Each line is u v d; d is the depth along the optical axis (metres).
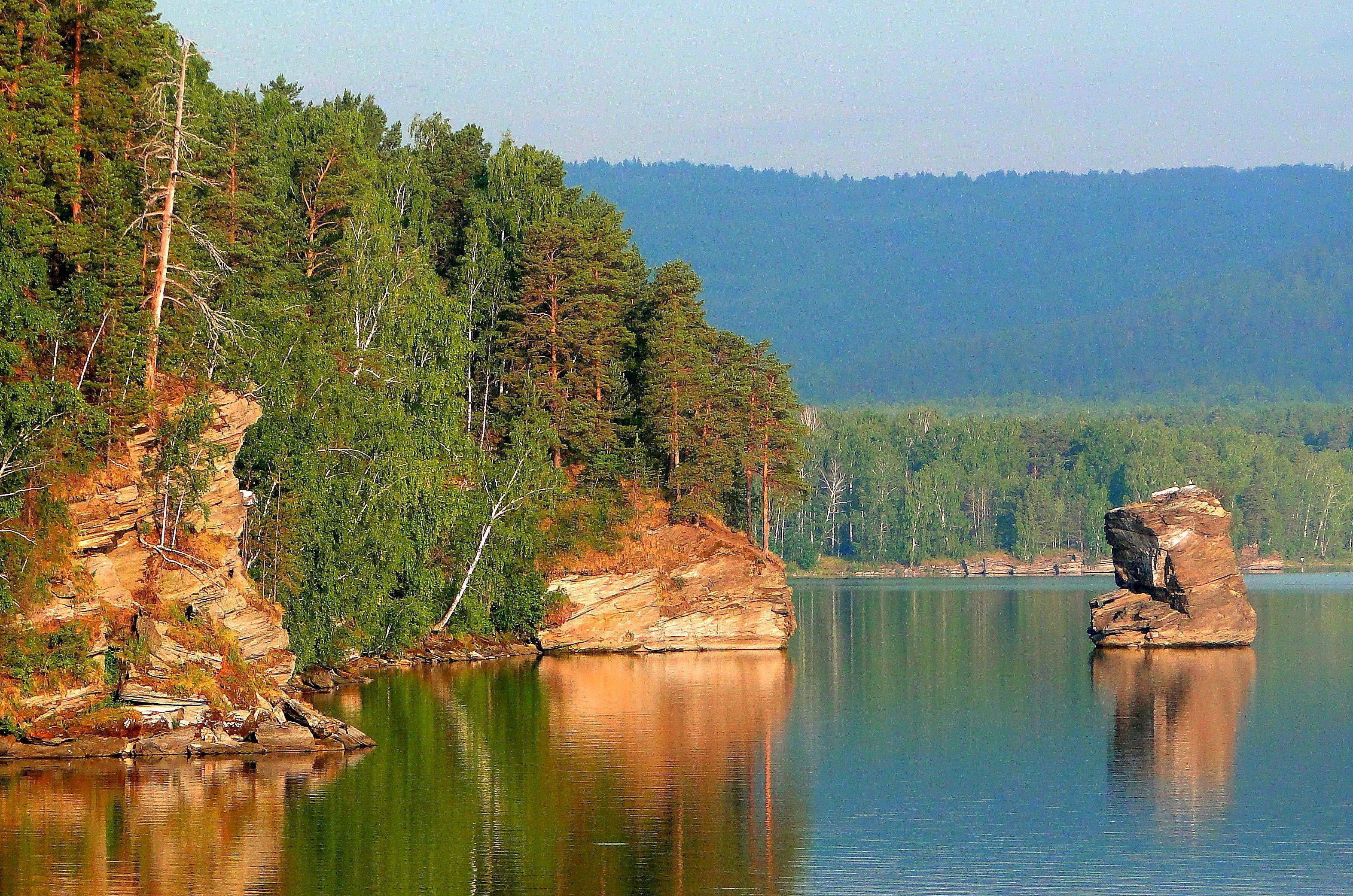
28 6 68.44
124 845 50.44
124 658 66.06
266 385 84.62
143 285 74.19
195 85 106.62
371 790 60.47
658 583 124.19
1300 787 65.00
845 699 94.38
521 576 118.75
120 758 64.88
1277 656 125.56
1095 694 98.50
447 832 53.78
